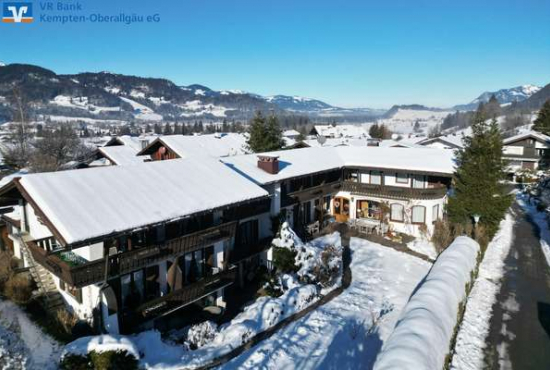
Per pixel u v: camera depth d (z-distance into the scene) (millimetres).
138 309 18031
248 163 31578
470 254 27312
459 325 20625
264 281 25562
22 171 49156
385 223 37344
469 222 34750
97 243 17688
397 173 38969
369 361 18234
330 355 18328
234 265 24125
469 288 24719
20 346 16531
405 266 29953
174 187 21516
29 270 21953
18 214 24609
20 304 20016
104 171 20969
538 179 60031
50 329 18047
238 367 16922
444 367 16047
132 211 18266
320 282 25250
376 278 27781
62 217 16266
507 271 28469
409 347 14758
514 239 35781
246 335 19000
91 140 104938
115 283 18375
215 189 22578
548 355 18188
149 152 48688
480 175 33844
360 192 38938
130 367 15492
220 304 23062
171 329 20500
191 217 19844
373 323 21344
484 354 18266
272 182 28828
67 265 15906
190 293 20172
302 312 22281
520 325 20891
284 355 18031
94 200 18109
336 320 21562
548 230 38156
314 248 28172
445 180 37188
